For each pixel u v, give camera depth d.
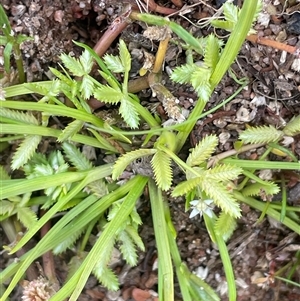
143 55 0.07
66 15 0.07
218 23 0.06
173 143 0.07
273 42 0.07
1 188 0.07
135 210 0.07
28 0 0.07
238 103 0.07
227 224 0.07
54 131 0.07
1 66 0.07
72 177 0.07
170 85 0.07
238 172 0.06
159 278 0.07
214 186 0.06
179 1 0.07
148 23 0.07
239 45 0.06
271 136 0.07
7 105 0.06
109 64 0.07
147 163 0.07
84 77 0.07
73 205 0.07
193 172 0.06
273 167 0.07
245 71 0.07
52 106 0.07
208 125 0.07
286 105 0.07
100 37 0.07
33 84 0.07
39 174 0.07
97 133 0.07
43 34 0.07
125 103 0.07
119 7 0.07
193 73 0.06
